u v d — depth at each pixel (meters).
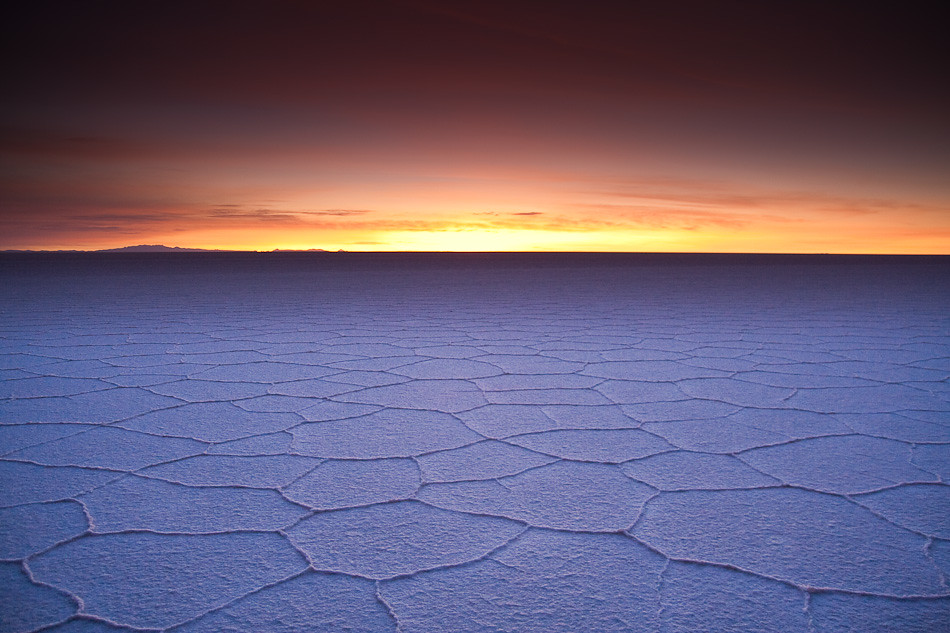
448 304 7.18
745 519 1.52
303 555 1.35
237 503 1.62
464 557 1.34
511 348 4.06
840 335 4.63
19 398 2.71
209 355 3.78
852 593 1.21
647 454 2.01
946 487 1.72
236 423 2.34
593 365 3.50
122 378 3.12
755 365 3.49
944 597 1.19
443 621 1.12
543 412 2.51
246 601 1.18
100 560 1.33
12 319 5.50
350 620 1.12
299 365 3.47
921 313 6.06
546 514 1.55
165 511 1.57
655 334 4.70
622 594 1.20
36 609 1.15
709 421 2.38
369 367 3.43
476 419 2.40
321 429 2.27
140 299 7.69
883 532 1.46
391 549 1.38
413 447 2.07
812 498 1.65
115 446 2.07
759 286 10.35
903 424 2.34
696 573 1.28
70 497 1.65
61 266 19.83
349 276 14.08
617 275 14.52
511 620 1.12
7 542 1.40
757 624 1.11
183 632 1.09
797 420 2.40
